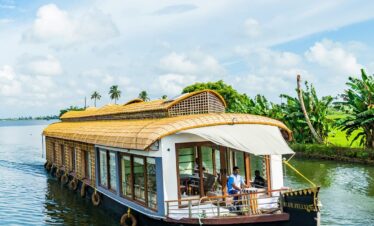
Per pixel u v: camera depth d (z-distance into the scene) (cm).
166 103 1559
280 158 1306
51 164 3109
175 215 1172
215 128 1207
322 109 3662
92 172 1895
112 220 1625
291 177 2523
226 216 1106
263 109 4069
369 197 1922
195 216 1145
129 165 1452
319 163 3114
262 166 1342
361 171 2656
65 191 2345
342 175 2530
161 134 1169
